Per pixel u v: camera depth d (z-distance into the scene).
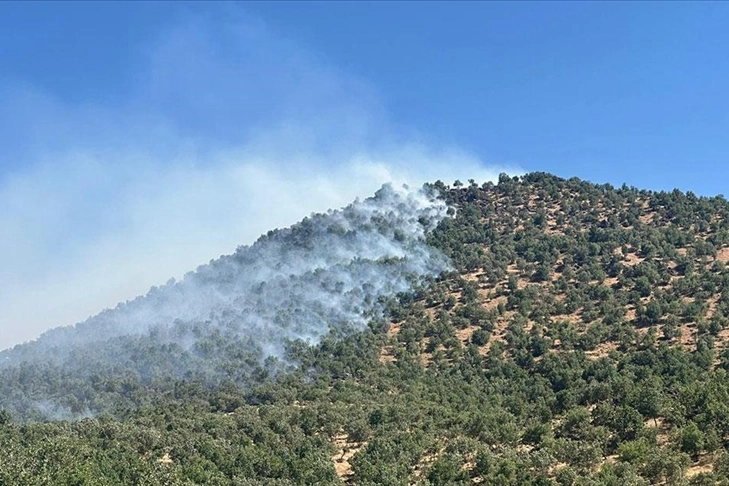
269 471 103.81
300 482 99.38
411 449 108.12
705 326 157.38
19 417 158.00
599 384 127.44
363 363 173.38
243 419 132.88
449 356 172.88
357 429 121.88
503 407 136.38
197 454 112.00
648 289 185.50
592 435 103.12
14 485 79.50
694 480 81.62
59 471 86.94
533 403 134.38
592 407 124.25
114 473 94.06
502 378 155.50
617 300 184.38
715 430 94.88
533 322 186.25
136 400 169.12
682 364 136.38
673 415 104.62
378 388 157.38
